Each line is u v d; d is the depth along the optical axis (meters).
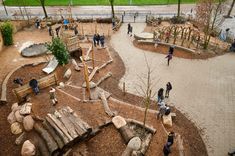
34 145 12.34
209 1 26.88
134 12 39.03
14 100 16.41
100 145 12.48
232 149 13.76
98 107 15.10
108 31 30.55
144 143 12.55
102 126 13.40
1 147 12.95
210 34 26.84
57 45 18.77
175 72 20.78
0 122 14.61
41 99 15.61
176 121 15.41
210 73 20.73
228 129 15.05
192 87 18.84
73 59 21.67
